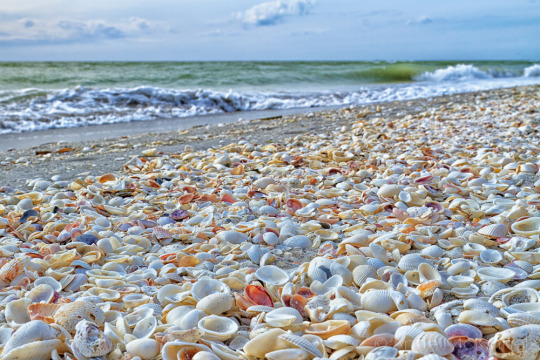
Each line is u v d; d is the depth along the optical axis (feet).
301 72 17.08
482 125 5.68
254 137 5.76
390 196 3.05
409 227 2.50
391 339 1.62
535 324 1.58
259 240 2.46
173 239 2.57
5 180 3.89
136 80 14.26
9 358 1.56
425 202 2.91
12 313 1.82
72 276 2.10
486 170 3.51
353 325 1.73
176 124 8.00
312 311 1.78
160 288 1.98
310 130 6.23
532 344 1.49
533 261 2.17
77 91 9.95
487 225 2.52
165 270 2.14
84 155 5.02
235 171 3.86
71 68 17.33
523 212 2.60
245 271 2.11
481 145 4.49
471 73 19.39
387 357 1.53
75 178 3.92
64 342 1.66
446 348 1.55
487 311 1.75
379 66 21.07
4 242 2.47
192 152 4.92
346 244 2.25
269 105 10.44
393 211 2.76
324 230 2.54
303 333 1.72
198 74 15.78
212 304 1.81
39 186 3.59
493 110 7.07
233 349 1.67
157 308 1.88
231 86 14.11
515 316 1.67
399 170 3.71
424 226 2.56
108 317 1.84
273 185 3.29
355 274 2.04
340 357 1.58
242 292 2.01
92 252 2.31
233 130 6.64
